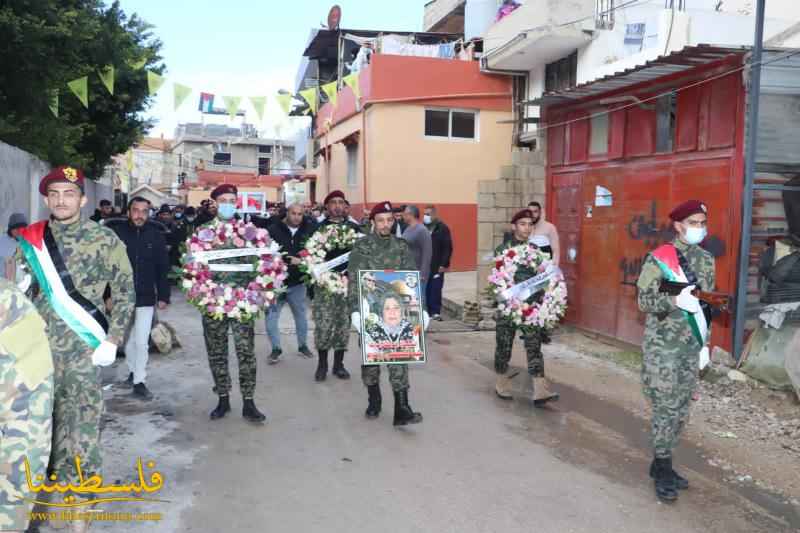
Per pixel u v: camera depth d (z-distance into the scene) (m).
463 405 6.63
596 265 9.79
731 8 13.29
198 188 37.66
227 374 6.05
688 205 4.58
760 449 5.47
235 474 4.77
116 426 5.75
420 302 5.93
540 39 14.30
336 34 22.11
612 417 6.33
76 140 13.30
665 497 4.47
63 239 3.76
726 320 7.45
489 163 17.66
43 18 9.23
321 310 7.41
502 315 6.61
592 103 9.71
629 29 13.88
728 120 7.42
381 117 16.97
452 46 19.11
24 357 2.03
